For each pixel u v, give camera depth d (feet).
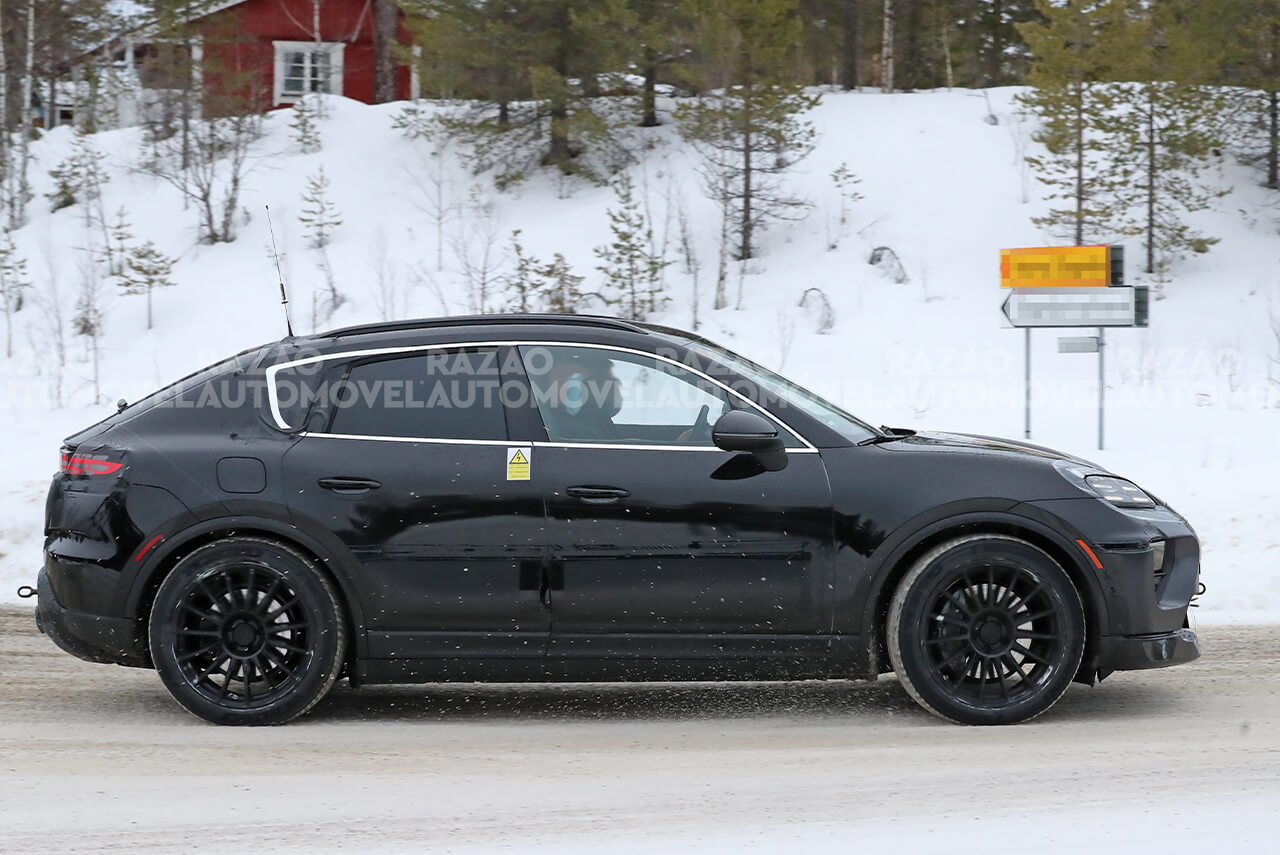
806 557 25.26
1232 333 77.15
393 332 27.02
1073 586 25.27
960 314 80.02
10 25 108.37
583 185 98.78
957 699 25.43
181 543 25.62
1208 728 25.39
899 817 19.77
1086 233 86.17
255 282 87.10
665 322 79.71
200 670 25.91
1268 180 94.22
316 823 19.70
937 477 25.45
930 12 131.95
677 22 96.27
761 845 18.51
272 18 134.31
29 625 36.73
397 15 122.31
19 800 20.95
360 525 25.39
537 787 21.59
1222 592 39.32
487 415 25.96
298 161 104.47
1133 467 53.47
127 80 114.01
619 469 25.43
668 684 30.27
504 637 25.45
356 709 27.78
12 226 98.17
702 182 95.61
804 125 90.27
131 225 95.50
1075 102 83.30
